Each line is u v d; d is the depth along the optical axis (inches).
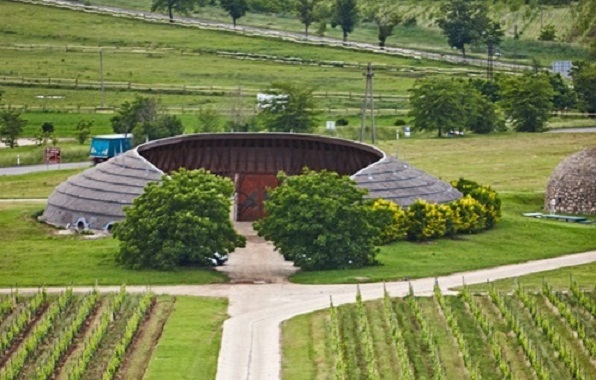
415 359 4212.6
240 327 4539.9
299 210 5472.4
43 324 4461.1
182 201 5462.6
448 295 4972.9
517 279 5300.2
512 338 4453.7
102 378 3941.9
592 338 4451.3
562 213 7066.9
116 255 5521.7
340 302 4877.0
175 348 4284.0
